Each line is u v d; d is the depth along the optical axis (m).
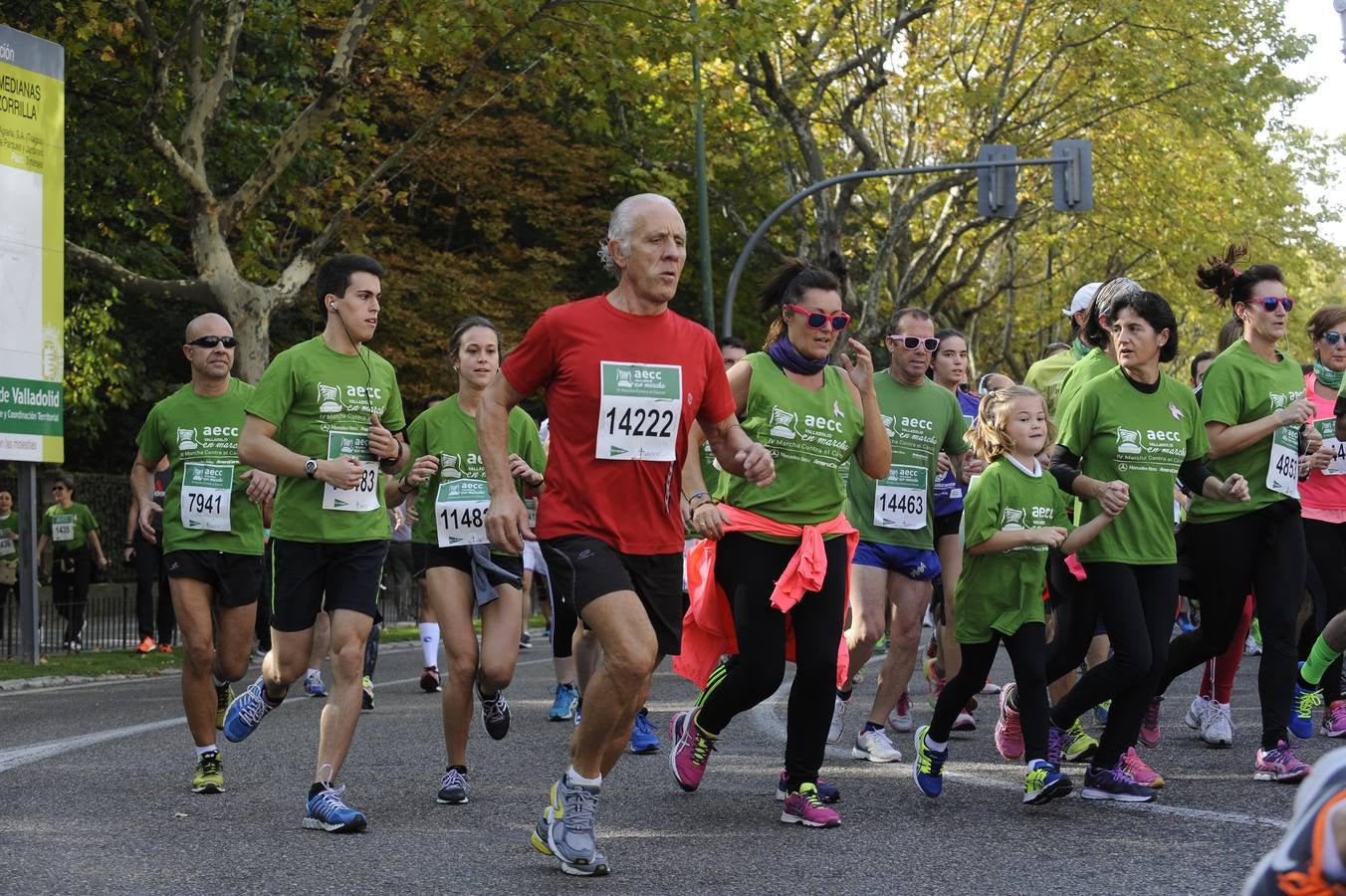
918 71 27.81
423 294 27.94
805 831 6.00
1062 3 27.89
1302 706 8.33
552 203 30.06
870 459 6.41
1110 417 6.59
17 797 6.90
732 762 7.92
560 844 5.22
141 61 19.19
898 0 25.73
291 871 5.32
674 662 6.57
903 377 8.18
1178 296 35.28
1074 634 7.02
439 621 6.91
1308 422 7.22
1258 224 37.16
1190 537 7.38
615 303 5.36
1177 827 5.95
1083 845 5.65
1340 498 8.55
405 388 28.22
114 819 6.33
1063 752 7.59
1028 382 9.20
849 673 8.24
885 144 29.45
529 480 7.45
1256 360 7.40
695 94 20.05
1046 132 29.47
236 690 12.30
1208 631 7.48
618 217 5.31
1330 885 2.14
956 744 8.50
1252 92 29.12
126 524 24.80
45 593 23.89
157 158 21.45
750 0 18.89
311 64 24.08
